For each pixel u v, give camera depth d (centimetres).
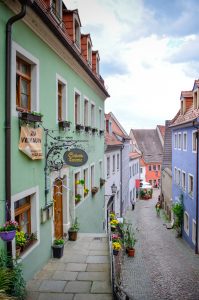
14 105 723
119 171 3008
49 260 964
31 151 802
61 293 742
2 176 669
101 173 2053
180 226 2288
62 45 1022
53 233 1011
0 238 661
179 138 2538
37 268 867
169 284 1277
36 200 867
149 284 1272
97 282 804
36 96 856
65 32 1114
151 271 1443
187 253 1808
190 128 2086
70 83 1217
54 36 934
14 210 762
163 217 3197
